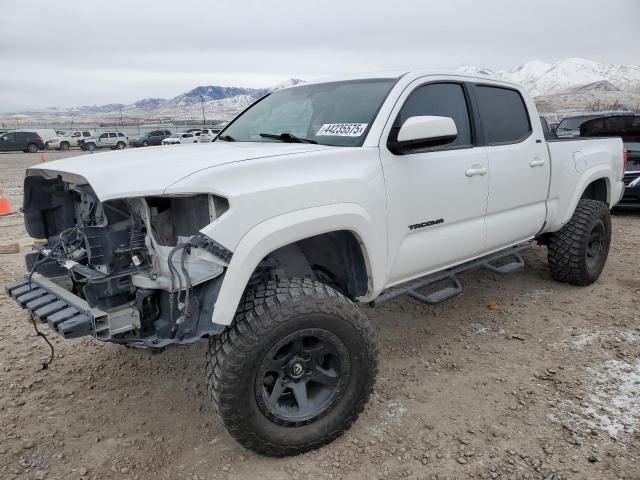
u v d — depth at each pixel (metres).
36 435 3.08
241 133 4.07
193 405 3.41
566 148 4.95
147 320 2.69
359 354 2.87
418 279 3.94
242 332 2.54
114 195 2.48
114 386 3.64
